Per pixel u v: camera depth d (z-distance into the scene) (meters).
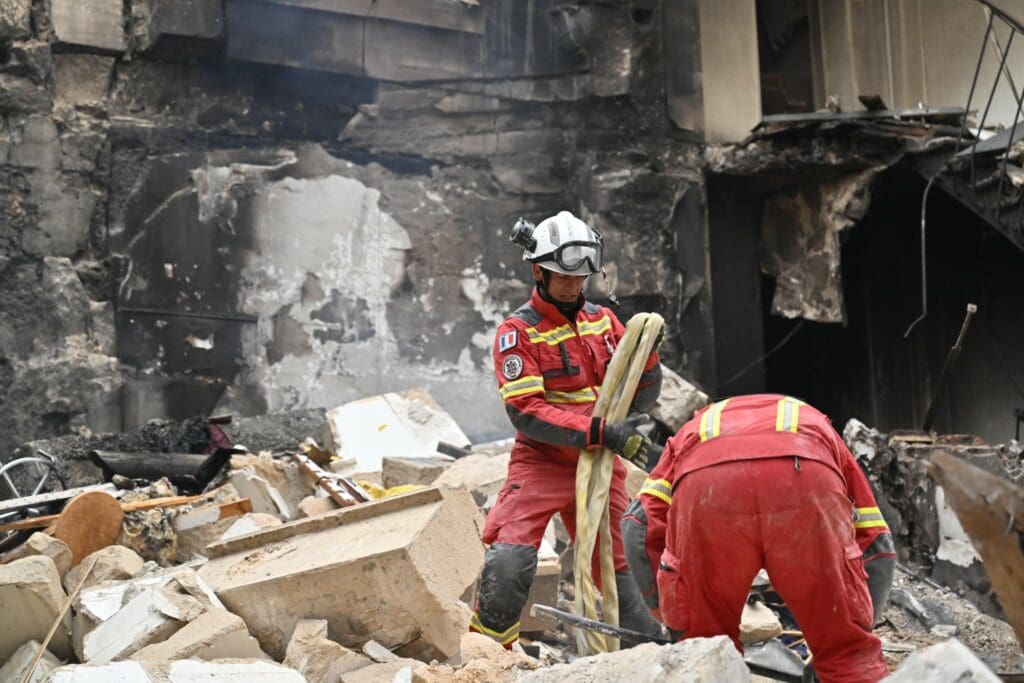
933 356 14.66
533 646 5.59
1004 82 13.15
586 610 4.51
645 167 13.47
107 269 11.46
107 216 11.54
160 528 5.94
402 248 12.69
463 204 13.01
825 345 16.02
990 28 11.30
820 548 3.35
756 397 3.62
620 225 13.34
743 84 14.27
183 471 7.45
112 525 5.60
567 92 13.43
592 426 4.57
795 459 3.39
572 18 13.44
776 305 14.00
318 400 12.12
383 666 4.00
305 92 12.41
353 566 4.23
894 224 15.02
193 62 11.94
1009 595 2.30
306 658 4.07
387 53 12.62
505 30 13.23
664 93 13.62
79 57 11.55
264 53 11.98
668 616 3.55
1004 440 13.59
